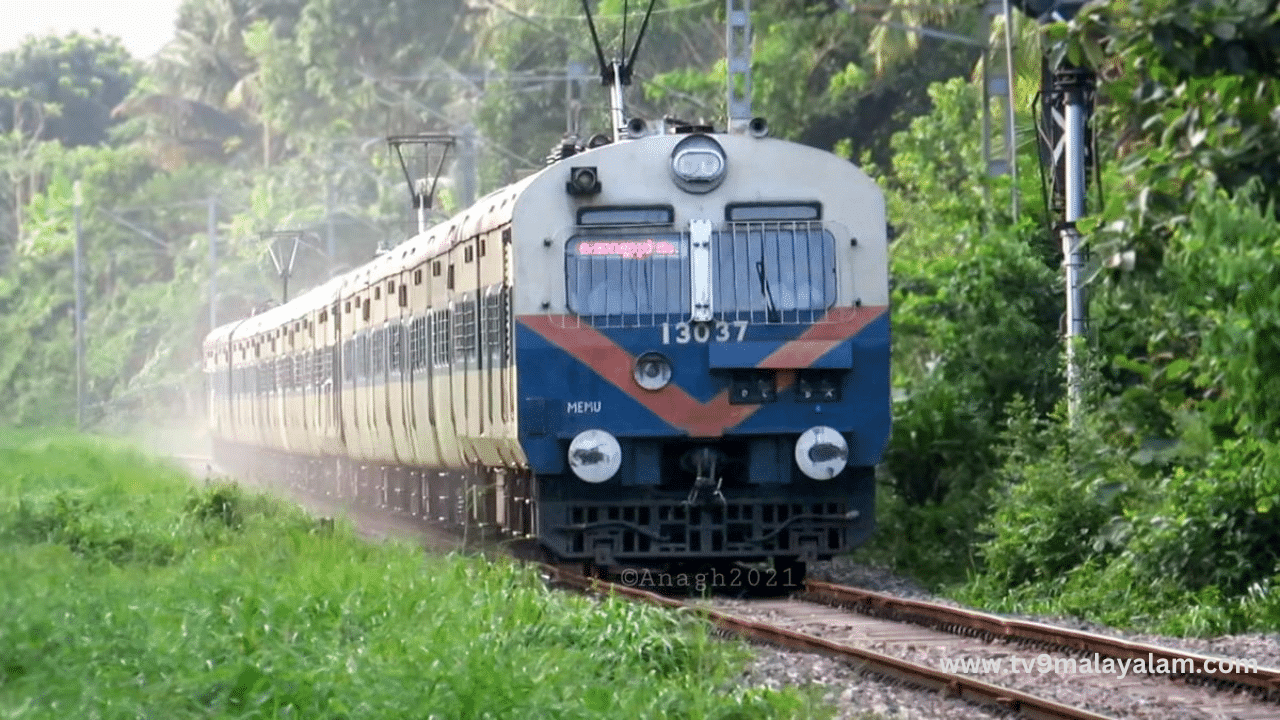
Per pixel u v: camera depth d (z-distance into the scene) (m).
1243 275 47.94
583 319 52.28
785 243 52.59
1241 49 44.25
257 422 117.19
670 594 56.16
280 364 106.75
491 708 32.47
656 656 38.94
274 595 43.16
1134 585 53.81
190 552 56.34
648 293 52.38
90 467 104.50
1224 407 53.88
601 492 53.47
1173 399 57.25
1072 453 61.12
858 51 136.50
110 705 32.00
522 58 146.88
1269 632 48.09
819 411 52.59
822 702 35.03
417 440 69.69
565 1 143.75
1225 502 52.97
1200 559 52.78
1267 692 36.31
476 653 36.12
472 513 63.47
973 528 65.81
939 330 75.38
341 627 40.66
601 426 52.28
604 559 53.62
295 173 198.38
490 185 146.88
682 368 52.28
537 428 52.25
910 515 69.75
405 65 183.88
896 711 35.19
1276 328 48.38
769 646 43.59
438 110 178.62
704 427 52.28
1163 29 44.28
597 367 52.28
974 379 73.31
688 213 52.62
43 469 98.94
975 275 74.44
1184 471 55.41
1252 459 52.84
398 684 33.31
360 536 65.00
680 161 52.53
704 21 141.50
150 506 75.62
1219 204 47.69
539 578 48.94
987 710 35.09
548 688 33.78
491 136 147.62
